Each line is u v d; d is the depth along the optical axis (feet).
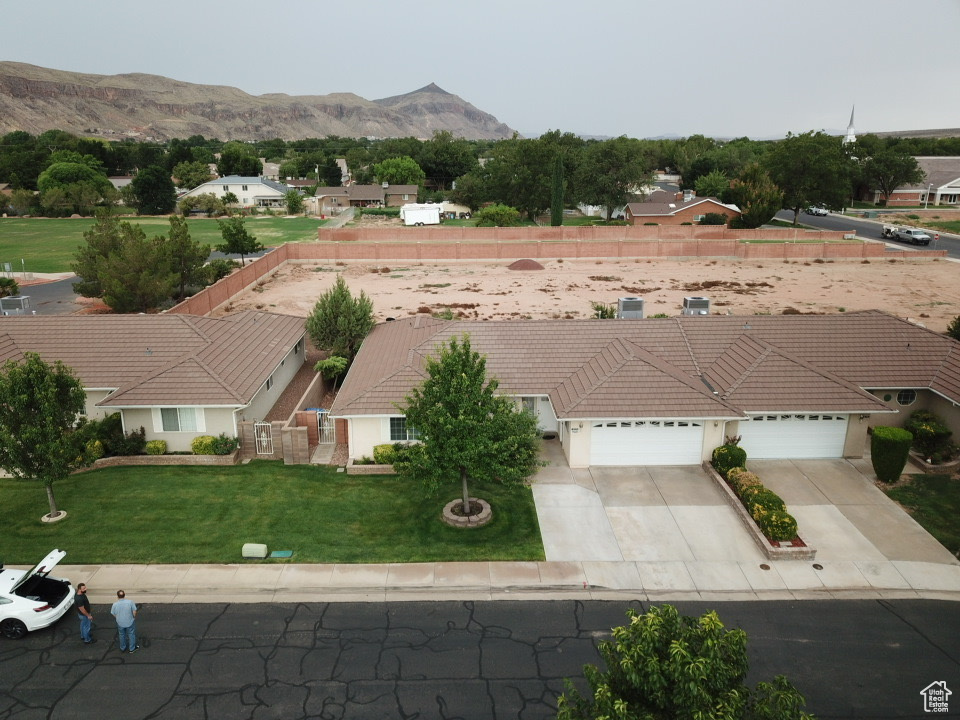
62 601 50.88
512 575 57.16
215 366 82.64
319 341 103.09
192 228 281.33
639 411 73.51
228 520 65.26
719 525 64.64
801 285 179.01
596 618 51.85
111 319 90.84
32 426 61.52
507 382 81.56
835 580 56.65
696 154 528.63
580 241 237.25
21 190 332.60
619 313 109.09
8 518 65.00
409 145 598.34
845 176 294.46
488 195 343.87
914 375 81.66
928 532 63.52
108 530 63.26
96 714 42.19
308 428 79.71
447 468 62.44
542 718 41.91
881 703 43.27
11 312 106.32
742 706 27.14
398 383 78.59
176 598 54.19
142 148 518.78
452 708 42.70
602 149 299.17
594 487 71.77
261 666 46.47
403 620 51.55
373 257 218.59
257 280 180.45
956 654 47.96
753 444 77.87
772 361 81.00
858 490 71.10
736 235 253.44
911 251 219.20
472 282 185.68
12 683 44.75
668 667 27.17
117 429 80.28
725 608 53.21
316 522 65.16
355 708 42.68
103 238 135.03
